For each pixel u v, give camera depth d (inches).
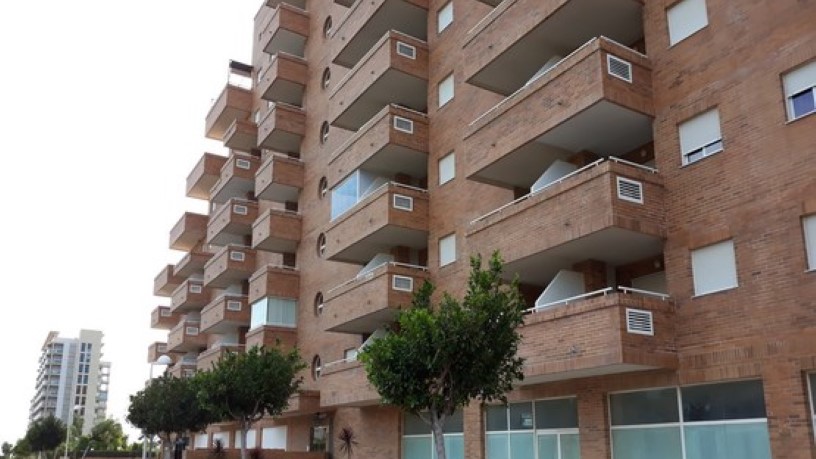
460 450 818.8
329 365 999.0
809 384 466.6
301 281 1273.4
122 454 2623.0
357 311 925.8
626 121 615.2
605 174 565.0
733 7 548.4
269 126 1362.0
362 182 995.9
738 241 518.6
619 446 601.3
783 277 484.7
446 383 475.8
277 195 1371.8
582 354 558.3
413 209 912.9
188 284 1854.1
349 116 1079.0
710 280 537.6
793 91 500.7
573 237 586.2
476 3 891.4
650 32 617.6
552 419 682.2
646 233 565.3
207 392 821.9
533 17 674.2
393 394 476.1
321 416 1118.4
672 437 557.9
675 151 577.6
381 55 968.3
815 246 471.8
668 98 590.6
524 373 611.5
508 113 693.9
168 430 1290.6
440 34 964.6
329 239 1035.9
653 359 538.0
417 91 1002.1
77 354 5969.5
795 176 487.8
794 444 461.1
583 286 653.9
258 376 826.2
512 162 713.0
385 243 968.3
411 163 983.0
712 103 552.4
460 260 848.9
